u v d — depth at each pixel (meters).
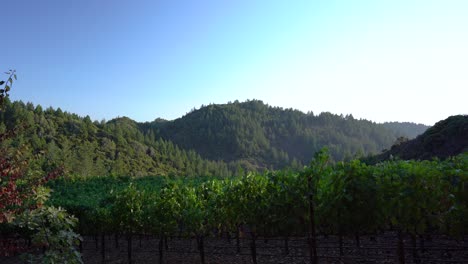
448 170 7.22
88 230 16.28
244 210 11.05
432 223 7.34
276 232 9.13
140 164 155.25
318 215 8.24
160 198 13.59
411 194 7.15
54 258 5.45
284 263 9.99
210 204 12.48
